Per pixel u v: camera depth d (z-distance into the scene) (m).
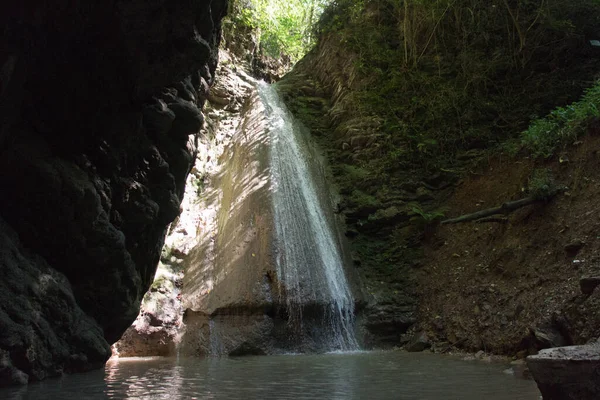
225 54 15.88
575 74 12.02
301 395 4.48
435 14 13.85
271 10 18.48
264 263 10.25
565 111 9.82
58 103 6.01
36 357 5.48
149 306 10.09
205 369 6.86
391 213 12.21
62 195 5.89
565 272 7.90
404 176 12.67
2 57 5.23
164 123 7.04
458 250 10.75
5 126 5.54
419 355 8.83
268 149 12.45
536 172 9.71
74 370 6.21
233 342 9.56
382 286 11.45
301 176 12.61
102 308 6.98
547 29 12.56
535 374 3.61
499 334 8.34
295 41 19.52
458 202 11.58
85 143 6.38
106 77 6.10
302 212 11.73
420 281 11.10
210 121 14.12
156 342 9.85
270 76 18.53
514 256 9.17
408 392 4.61
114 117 6.48
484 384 5.08
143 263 7.98
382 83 14.12
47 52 5.69
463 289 9.86
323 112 15.27
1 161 5.62
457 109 12.66
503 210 9.57
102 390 4.88
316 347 9.92
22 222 5.87
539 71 12.58
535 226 9.14
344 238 12.32
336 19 16.11
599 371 3.36
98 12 5.55
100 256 6.52
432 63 13.79
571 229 8.36
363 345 10.48
